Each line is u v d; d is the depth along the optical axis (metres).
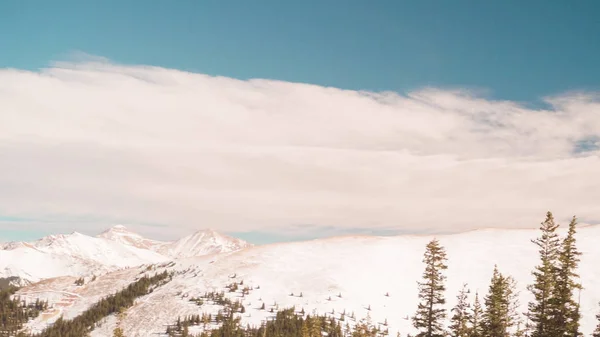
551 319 52.66
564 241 52.44
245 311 183.38
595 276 176.62
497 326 60.53
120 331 139.50
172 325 178.50
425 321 56.56
